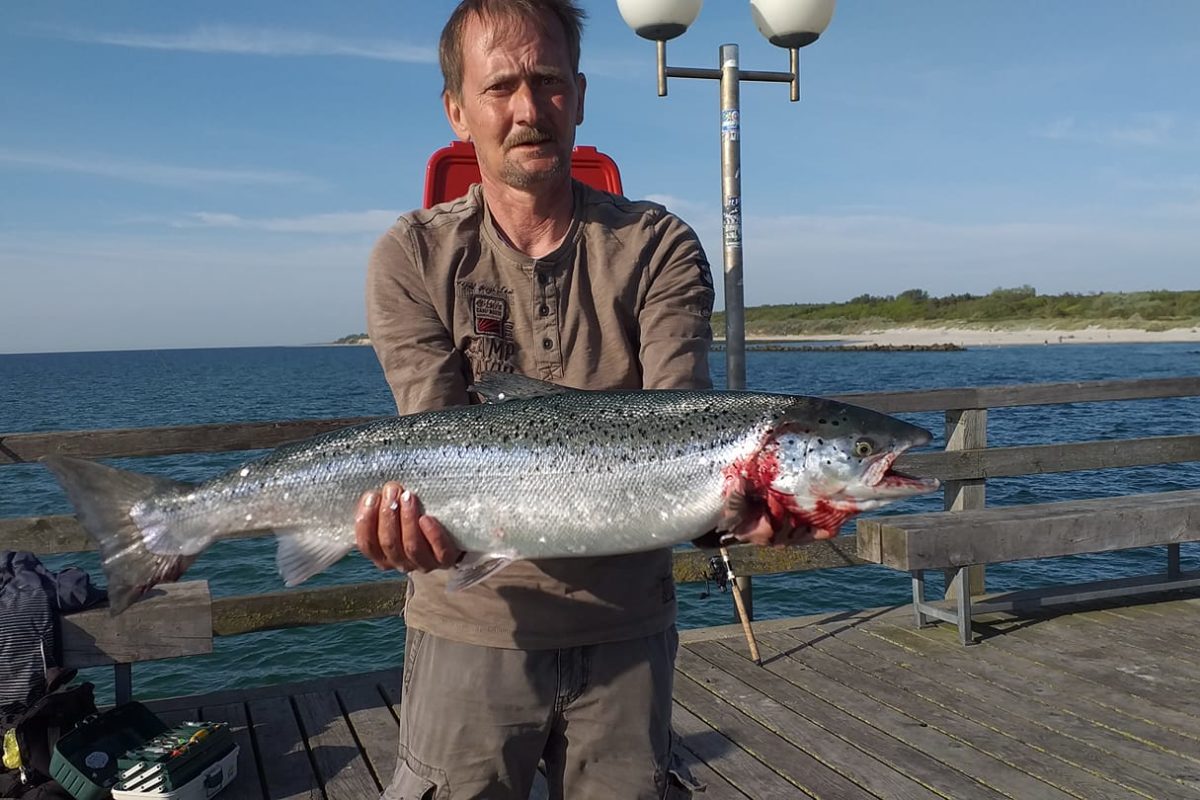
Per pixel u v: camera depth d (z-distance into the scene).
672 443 1.30
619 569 1.26
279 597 2.58
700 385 1.28
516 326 1.29
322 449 1.34
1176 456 3.37
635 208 1.33
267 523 1.35
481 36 1.21
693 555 2.97
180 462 9.47
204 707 2.42
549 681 1.21
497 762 1.20
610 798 1.22
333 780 2.03
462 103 1.28
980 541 2.71
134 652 2.07
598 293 1.29
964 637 2.79
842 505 1.33
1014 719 2.27
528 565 1.24
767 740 2.19
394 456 1.31
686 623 4.23
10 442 2.44
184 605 2.10
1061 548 2.78
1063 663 2.62
